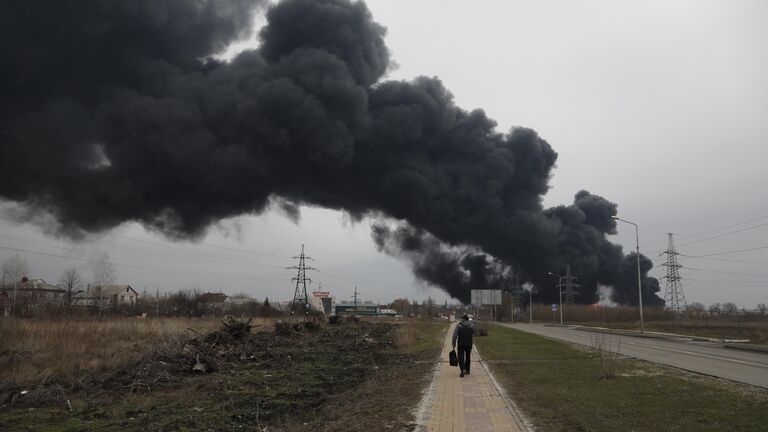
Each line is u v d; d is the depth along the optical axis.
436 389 12.29
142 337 24.91
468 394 11.45
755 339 37.06
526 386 12.50
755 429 7.84
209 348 21.39
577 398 10.59
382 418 9.10
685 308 80.25
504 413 9.23
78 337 21.73
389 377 15.41
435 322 75.94
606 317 80.50
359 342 29.14
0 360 16.47
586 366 16.58
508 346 26.25
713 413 8.99
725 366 16.95
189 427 9.91
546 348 24.83
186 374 17.09
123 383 14.93
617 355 19.89
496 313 96.38
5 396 12.73
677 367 16.42
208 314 61.12
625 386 12.17
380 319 80.25
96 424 10.31
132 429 9.82
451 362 14.74
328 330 41.19
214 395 13.34
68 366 16.61
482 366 17.12
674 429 7.86
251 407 11.81
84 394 13.37
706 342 33.72
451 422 8.56
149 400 12.78
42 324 24.66
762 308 82.94
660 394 10.99
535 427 8.14
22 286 82.50
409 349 25.89
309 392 13.88
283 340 29.95
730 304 99.69
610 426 8.09
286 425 9.62
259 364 19.83
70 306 43.62
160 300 73.69
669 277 80.44
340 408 11.03
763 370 15.82
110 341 22.72
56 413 11.34
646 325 60.41
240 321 28.02
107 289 95.62
